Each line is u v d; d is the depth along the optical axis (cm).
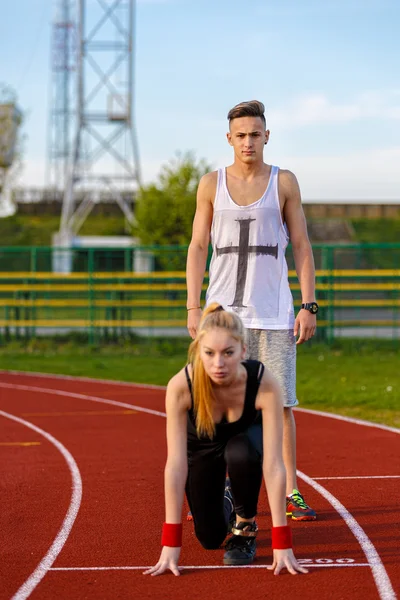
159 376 2061
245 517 614
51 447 1155
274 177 687
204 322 568
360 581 564
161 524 732
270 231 682
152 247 2823
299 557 621
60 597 546
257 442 599
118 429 1301
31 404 1622
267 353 688
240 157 682
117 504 815
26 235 6600
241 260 682
